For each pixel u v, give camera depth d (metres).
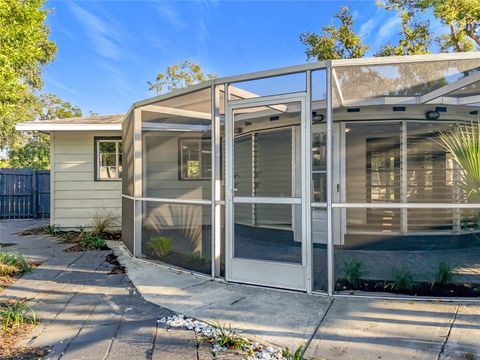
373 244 5.72
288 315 3.17
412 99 5.13
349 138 6.02
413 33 14.10
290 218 3.95
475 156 3.51
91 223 8.80
